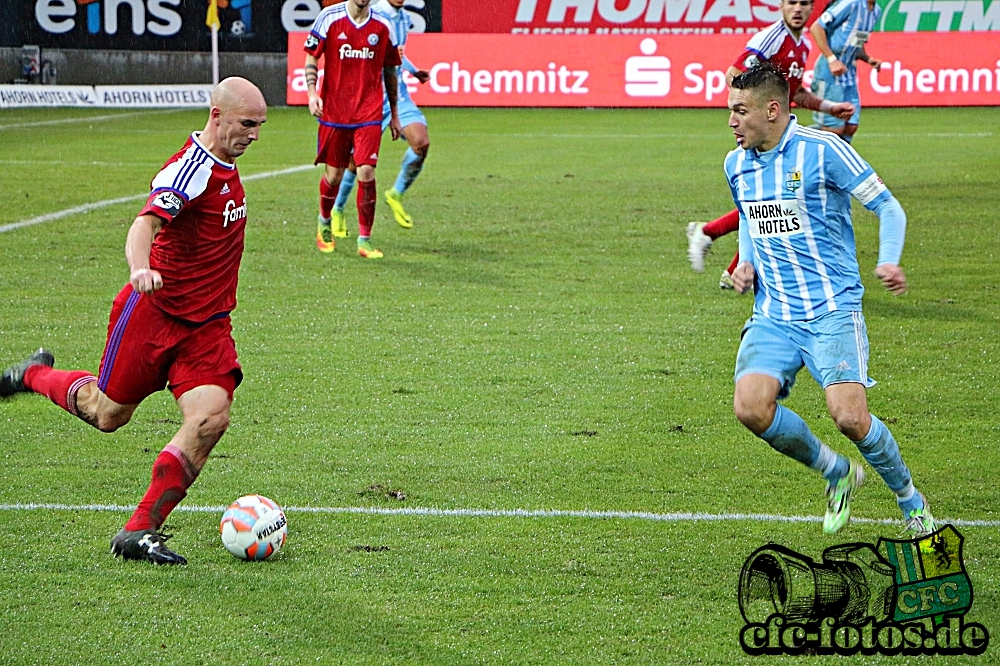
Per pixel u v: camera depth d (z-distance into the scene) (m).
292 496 18.33
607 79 85.81
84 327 28.81
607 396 23.78
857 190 15.55
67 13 89.69
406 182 40.47
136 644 13.49
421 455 20.27
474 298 31.98
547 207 45.84
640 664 13.16
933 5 84.88
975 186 49.25
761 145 15.90
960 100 83.06
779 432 16.02
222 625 13.98
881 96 83.50
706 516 17.55
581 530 17.00
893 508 17.89
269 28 90.88
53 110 86.69
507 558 15.99
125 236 39.94
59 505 17.83
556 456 20.25
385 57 35.34
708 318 30.02
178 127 75.69
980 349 26.84
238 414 22.50
